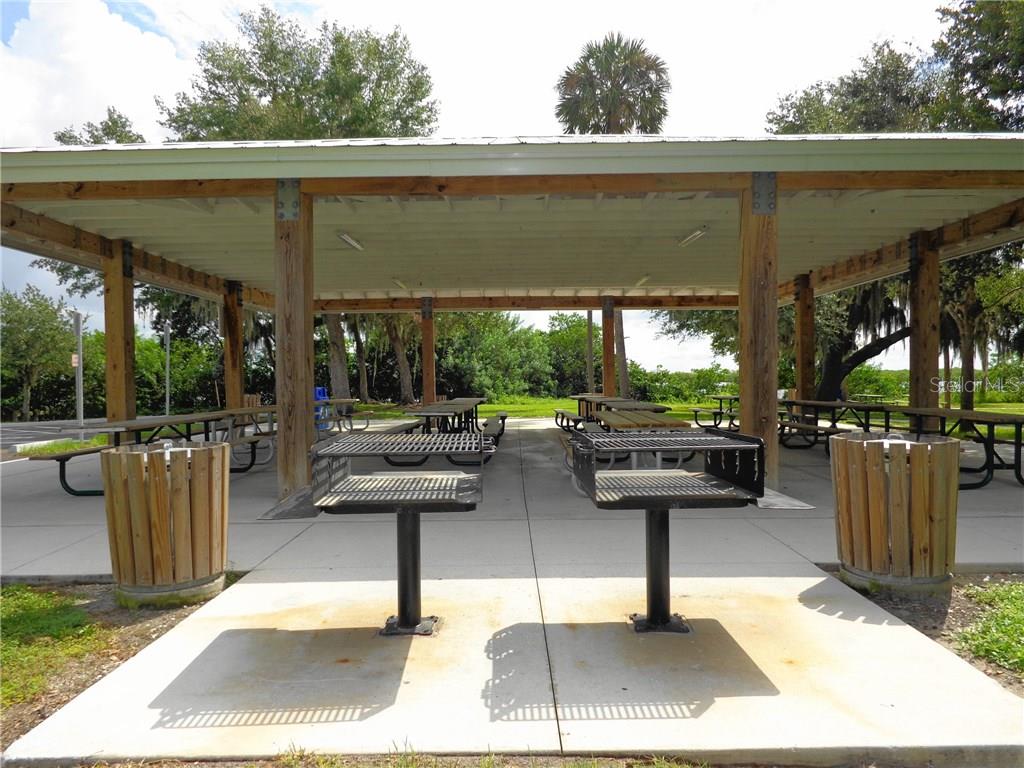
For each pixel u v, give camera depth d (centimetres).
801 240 866
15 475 805
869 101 1820
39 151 494
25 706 231
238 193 527
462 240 855
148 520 316
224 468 342
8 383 2502
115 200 558
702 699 224
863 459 327
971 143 498
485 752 196
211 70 1880
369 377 3164
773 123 1964
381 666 251
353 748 198
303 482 524
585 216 726
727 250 926
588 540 434
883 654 258
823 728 204
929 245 807
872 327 1839
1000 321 1994
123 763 194
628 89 1777
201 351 3022
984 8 1250
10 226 632
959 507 526
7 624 301
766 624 289
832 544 422
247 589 341
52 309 2522
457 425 1080
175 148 497
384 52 1928
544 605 315
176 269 972
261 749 198
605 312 1433
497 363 3525
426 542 430
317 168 505
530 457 880
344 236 805
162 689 235
